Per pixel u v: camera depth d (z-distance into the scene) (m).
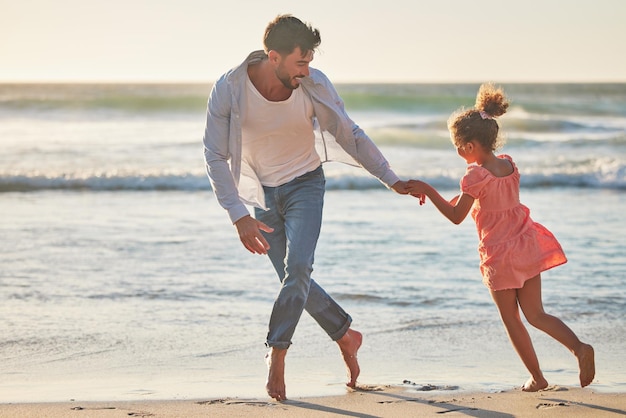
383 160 4.67
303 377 4.96
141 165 20.52
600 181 17.12
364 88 69.06
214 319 6.54
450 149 25.00
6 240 10.24
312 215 4.47
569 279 7.94
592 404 4.14
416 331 6.13
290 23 4.09
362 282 7.83
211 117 4.35
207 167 4.41
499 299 4.56
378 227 11.19
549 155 22.97
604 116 42.09
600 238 10.33
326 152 4.68
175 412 4.02
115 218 12.33
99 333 6.08
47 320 6.47
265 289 7.62
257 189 4.63
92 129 32.41
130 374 5.02
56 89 61.22
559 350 5.59
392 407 4.13
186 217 12.43
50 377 4.93
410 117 40.56
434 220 11.88
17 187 16.91
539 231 4.57
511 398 4.32
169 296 7.34
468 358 5.41
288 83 4.19
